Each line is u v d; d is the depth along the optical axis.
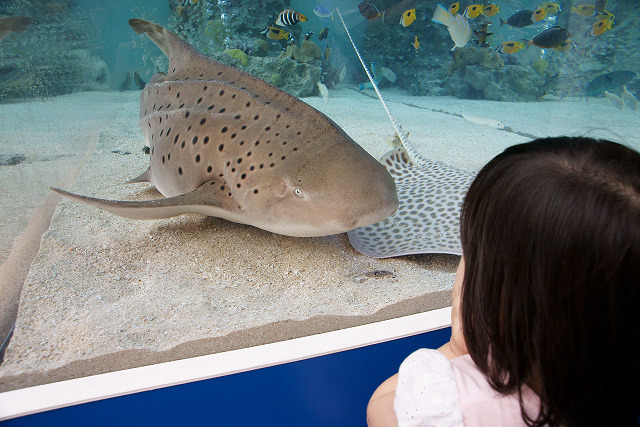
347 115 5.66
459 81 8.71
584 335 0.58
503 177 0.65
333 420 1.54
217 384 1.33
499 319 0.68
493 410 0.69
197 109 2.24
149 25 2.63
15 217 2.09
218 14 5.98
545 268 0.59
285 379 1.42
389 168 3.27
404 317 1.69
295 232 1.96
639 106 8.02
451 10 5.74
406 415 0.73
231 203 2.01
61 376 1.27
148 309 1.58
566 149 0.64
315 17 6.91
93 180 2.82
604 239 0.54
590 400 0.61
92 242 2.02
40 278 1.69
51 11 3.10
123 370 1.31
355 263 2.07
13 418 1.15
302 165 1.84
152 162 2.54
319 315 1.60
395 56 8.51
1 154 2.35
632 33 8.99
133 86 7.27
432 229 2.31
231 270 1.91
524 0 8.23
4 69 2.37
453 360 0.80
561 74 8.74
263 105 2.07
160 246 2.05
